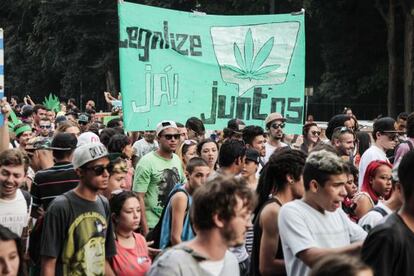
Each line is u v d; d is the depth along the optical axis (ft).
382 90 145.28
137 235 23.79
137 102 40.14
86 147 21.07
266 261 20.18
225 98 42.78
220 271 14.70
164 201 31.35
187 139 38.11
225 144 26.55
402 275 15.72
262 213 20.36
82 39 170.91
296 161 20.63
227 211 14.43
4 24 194.39
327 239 18.62
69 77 175.42
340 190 18.38
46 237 20.85
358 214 25.21
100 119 77.15
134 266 22.93
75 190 21.44
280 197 20.66
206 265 14.53
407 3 128.06
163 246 25.54
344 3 139.23
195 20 41.93
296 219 18.48
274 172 20.77
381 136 32.71
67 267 21.04
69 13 167.84
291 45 43.83
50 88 194.80
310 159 18.67
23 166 23.41
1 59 33.24
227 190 14.52
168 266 14.35
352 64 144.77
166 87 41.06
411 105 128.98
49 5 170.09
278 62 43.73
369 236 15.98
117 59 169.37
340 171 18.31
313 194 18.63
